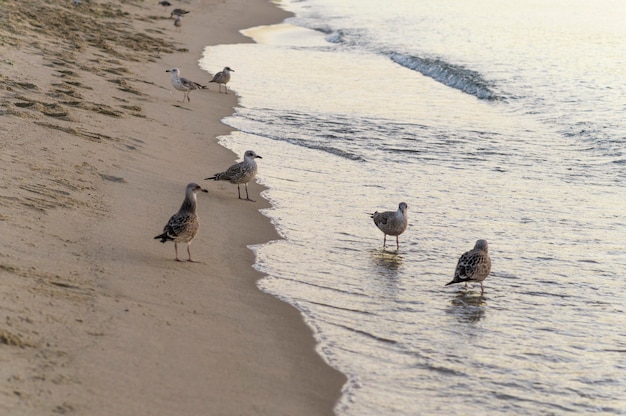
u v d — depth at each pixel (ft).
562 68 108.06
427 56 117.08
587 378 32.12
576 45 129.59
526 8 184.55
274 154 65.00
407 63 112.06
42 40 93.61
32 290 33.06
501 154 68.23
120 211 45.62
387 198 55.36
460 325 36.40
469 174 62.08
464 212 53.01
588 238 48.49
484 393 30.55
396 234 45.60
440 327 36.09
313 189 56.75
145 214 45.85
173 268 39.24
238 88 91.50
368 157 65.77
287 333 34.04
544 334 35.88
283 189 56.29
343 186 57.77
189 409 26.99
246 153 53.01
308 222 49.70
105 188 48.93
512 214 52.85
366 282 40.81
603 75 103.04
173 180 53.52
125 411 26.13
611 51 123.03
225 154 62.59
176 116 72.69
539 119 81.15
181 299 35.78
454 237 48.26
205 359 30.66
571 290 40.86
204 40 126.52
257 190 55.57
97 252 39.17
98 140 58.18
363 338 34.42
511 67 108.58
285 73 102.99
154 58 101.81
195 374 29.37
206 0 178.50
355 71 106.63
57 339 29.71
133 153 57.41
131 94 77.36
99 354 29.37
